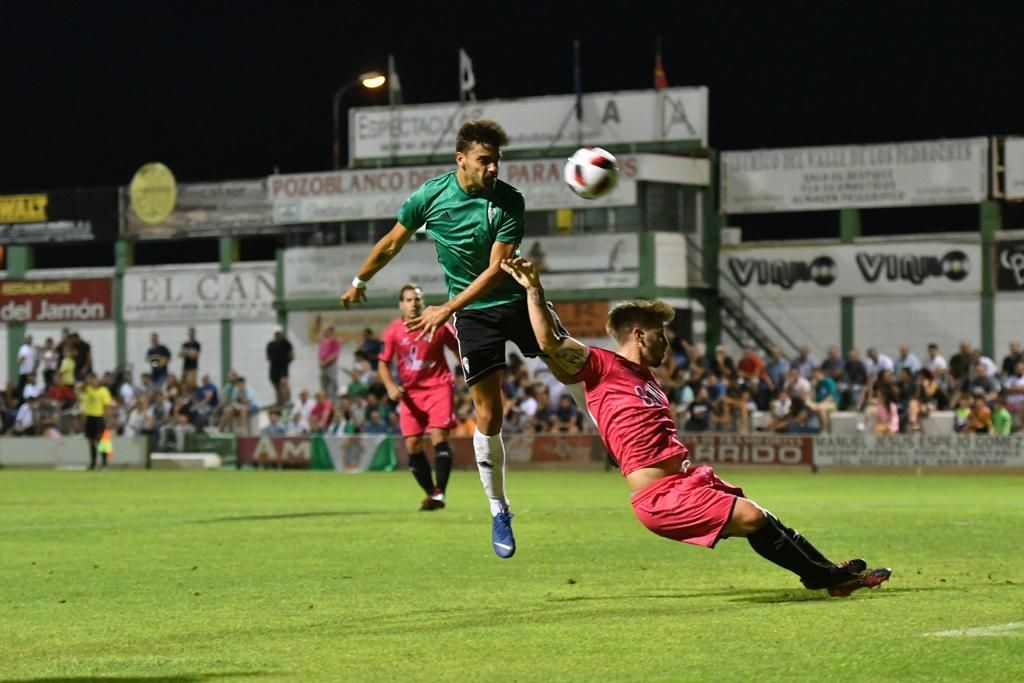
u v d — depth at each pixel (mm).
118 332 48062
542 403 36156
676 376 35969
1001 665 6496
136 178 47719
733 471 33719
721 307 43219
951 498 21531
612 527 14750
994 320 41156
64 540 14125
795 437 33438
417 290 17703
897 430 33781
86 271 48312
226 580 10500
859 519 15820
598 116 43656
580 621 8086
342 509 18672
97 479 30438
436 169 44594
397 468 36000
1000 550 12148
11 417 43438
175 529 15320
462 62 45438
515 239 10273
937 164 41938
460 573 10703
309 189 45719
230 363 46938
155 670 6758
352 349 45188
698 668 6555
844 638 7289
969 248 41344
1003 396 33594
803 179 42906
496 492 10273
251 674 6613
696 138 42906
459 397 36094
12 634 8039
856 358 36469
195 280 47188
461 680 6391
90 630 8164
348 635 7766
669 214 43094
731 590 9391
